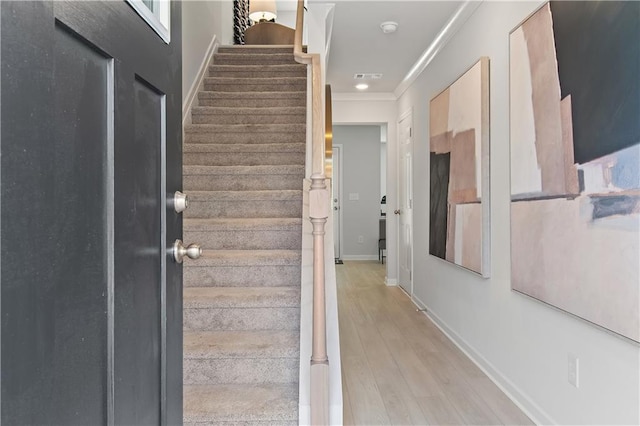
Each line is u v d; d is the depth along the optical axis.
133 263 0.89
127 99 0.86
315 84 1.91
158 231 1.03
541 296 2.05
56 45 0.62
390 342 3.37
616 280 1.56
